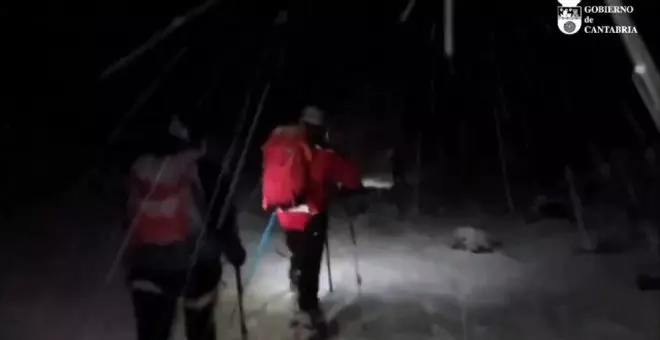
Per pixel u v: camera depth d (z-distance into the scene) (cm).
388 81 2650
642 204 1334
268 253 1090
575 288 861
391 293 852
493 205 1546
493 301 808
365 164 1872
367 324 719
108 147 2031
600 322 718
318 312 689
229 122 2508
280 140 671
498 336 679
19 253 1055
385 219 1445
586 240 1128
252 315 749
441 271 977
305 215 666
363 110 2422
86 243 1133
